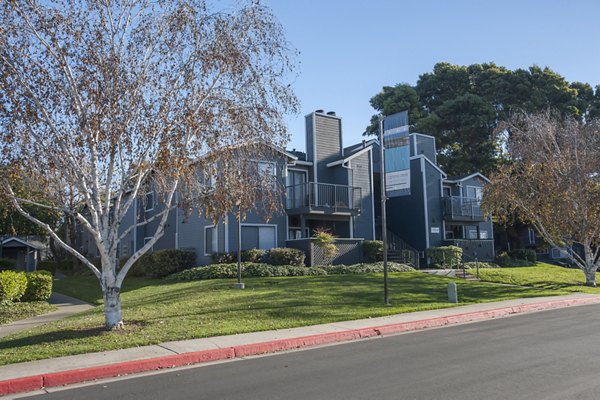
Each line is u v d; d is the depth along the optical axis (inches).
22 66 397.7
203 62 444.5
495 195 1009.5
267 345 393.7
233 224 962.7
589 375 285.1
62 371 315.3
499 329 477.4
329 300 615.5
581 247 1712.6
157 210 1230.3
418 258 1153.4
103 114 406.3
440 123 1804.9
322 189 1061.8
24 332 467.8
